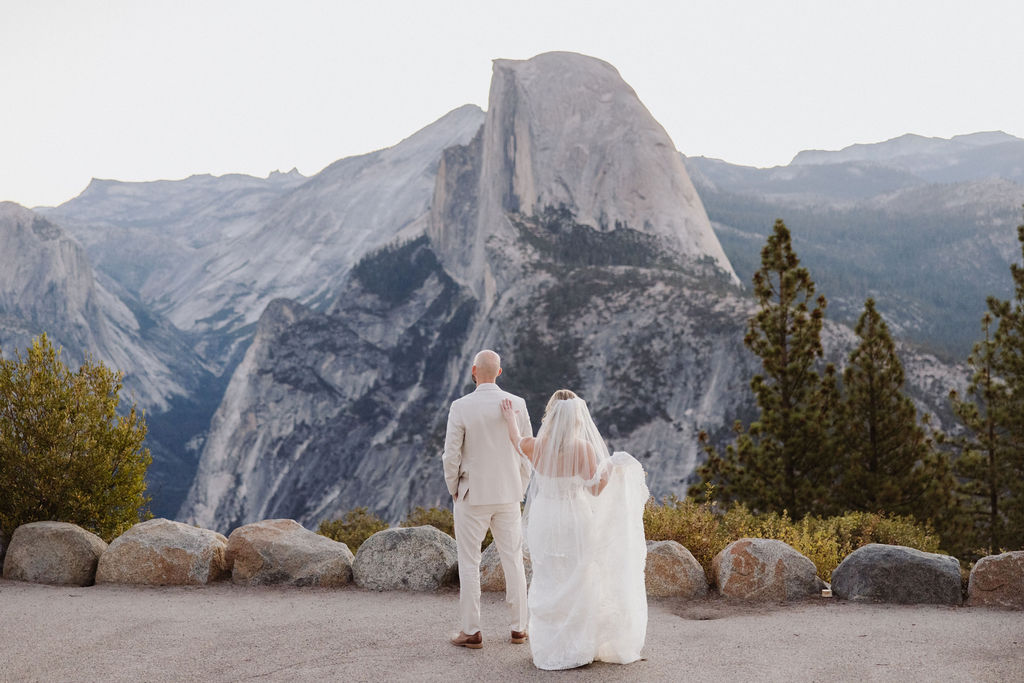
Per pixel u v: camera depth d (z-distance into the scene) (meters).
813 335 16.47
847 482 16.28
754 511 15.90
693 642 5.85
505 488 5.70
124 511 10.04
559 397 5.52
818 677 4.89
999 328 17.77
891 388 16.62
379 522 19.42
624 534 5.33
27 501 9.32
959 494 17.92
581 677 4.93
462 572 5.71
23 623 6.41
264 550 8.24
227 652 5.57
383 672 5.06
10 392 9.46
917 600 7.26
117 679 4.93
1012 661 5.17
